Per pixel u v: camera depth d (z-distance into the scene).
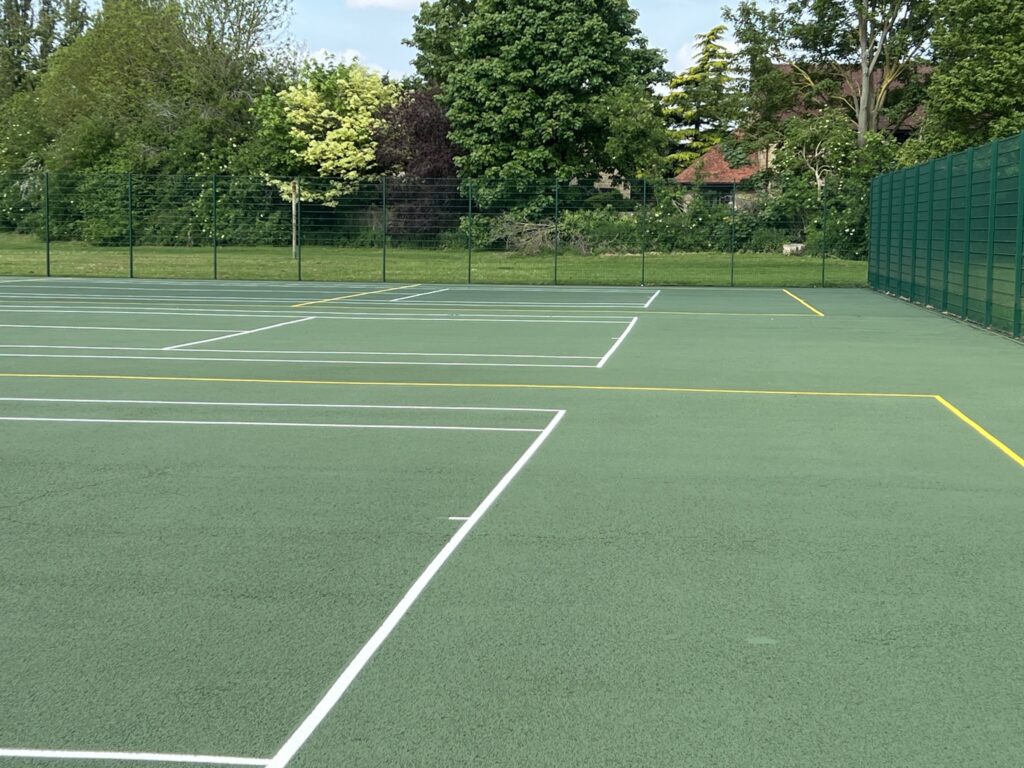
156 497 7.60
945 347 17.69
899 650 4.82
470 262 36.34
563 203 38.47
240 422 10.58
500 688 4.41
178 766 3.76
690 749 3.89
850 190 36.56
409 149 55.03
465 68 52.53
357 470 8.46
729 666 4.64
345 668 4.61
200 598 5.52
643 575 5.88
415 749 3.88
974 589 5.66
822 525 6.89
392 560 6.15
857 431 10.18
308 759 3.81
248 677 4.52
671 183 37.25
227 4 59.34
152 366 14.86
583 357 16.19
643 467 8.58
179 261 40.56
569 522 6.95
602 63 51.03
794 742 3.95
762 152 61.28
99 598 5.52
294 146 53.75
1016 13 44.53
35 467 8.54
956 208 23.52
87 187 39.66
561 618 5.21
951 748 3.91
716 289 34.66
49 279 36.94
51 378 13.62
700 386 13.17
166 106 57.44
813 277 36.94
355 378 13.78
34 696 4.34
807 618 5.22
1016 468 8.59
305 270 40.00
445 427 10.34
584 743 3.93
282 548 6.38
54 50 88.69
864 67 58.56
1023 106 44.72
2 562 6.12
